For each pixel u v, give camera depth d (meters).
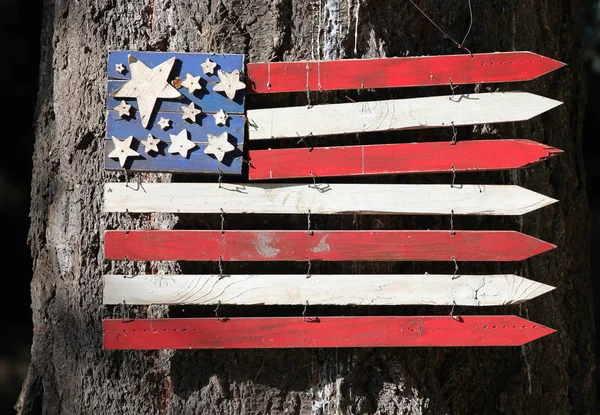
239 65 2.49
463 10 2.66
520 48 2.81
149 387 2.62
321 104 2.54
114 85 2.49
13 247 6.26
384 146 2.49
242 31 2.56
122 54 2.50
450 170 2.49
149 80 2.49
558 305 2.88
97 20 2.70
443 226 2.61
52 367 2.77
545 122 2.89
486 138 2.63
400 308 2.57
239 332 2.50
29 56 6.04
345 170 2.50
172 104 2.49
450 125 2.49
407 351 2.55
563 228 2.92
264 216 2.58
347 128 2.50
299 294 2.49
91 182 2.70
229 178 2.55
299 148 2.51
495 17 2.72
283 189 2.50
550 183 2.89
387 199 2.49
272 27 2.54
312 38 2.55
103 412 2.64
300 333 2.49
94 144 2.70
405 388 2.52
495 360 2.72
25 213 6.28
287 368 2.54
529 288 2.48
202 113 2.49
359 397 2.51
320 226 2.57
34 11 5.98
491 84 2.64
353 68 2.50
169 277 2.50
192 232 2.50
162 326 2.51
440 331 2.49
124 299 2.50
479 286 2.49
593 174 7.70
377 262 2.56
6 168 6.26
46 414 2.75
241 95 2.49
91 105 2.71
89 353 2.67
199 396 2.57
